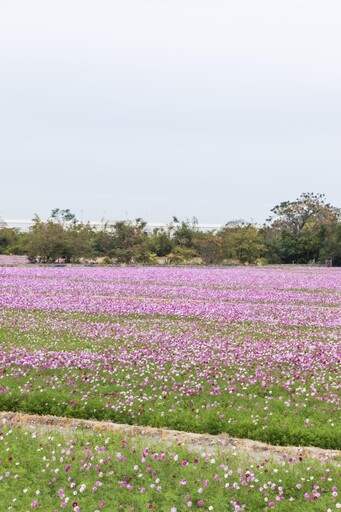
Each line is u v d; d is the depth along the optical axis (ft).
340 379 48.37
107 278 146.20
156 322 77.56
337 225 271.90
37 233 214.69
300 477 29.73
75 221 291.79
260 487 28.48
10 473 30.04
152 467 30.89
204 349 58.54
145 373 49.62
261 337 68.28
